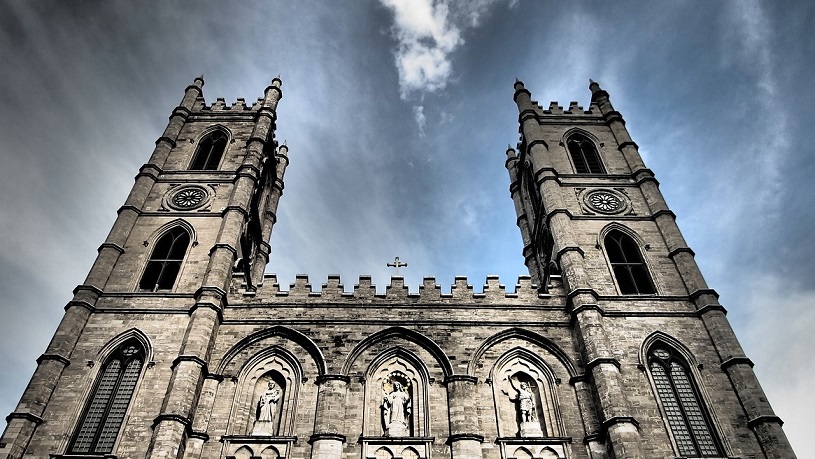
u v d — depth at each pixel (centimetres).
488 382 3475
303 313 3759
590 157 5203
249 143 5062
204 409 3262
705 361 3519
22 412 3102
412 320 3738
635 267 4188
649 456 3097
